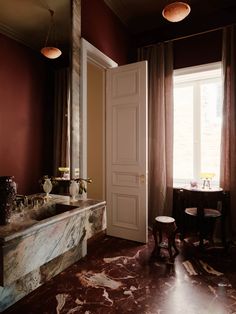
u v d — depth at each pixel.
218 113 3.50
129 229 3.05
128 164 3.04
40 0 2.11
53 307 1.74
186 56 3.48
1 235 1.32
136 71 2.96
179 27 3.55
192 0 3.12
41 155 2.13
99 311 1.69
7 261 1.30
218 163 3.52
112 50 3.25
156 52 3.53
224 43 3.08
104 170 3.28
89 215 2.00
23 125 1.96
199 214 2.72
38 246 1.50
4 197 1.51
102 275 2.18
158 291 1.93
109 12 3.20
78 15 2.51
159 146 3.46
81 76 2.55
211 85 3.54
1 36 1.78
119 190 3.12
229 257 2.58
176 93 3.78
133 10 3.33
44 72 2.14
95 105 3.38
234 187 3.02
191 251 2.73
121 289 1.96
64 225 1.72
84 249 2.58
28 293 1.90
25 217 1.83
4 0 1.82
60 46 2.31
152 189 3.54
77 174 2.52
